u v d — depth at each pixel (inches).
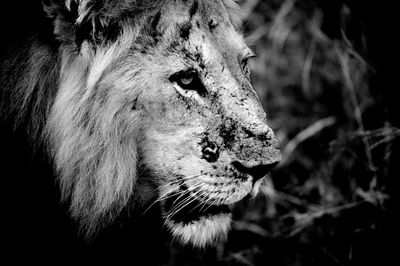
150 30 215.8
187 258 300.2
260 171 222.7
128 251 270.7
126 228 256.1
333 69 369.7
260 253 296.2
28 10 226.1
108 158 220.8
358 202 278.2
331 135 344.2
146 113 217.0
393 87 327.9
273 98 380.8
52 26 215.9
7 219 239.6
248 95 224.8
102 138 218.7
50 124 221.9
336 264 276.5
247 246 308.0
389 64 335.0
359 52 345.1
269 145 220.4
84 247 247.8
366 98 341.1
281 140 362.3
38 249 244.5
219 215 243.4
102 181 223.8
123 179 223.9
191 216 238.8
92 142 219.9
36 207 238.7
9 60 231.0
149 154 222.7
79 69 216.5
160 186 226.1
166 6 215.3
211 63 218.5
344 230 279.9
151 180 229.0
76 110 217.3
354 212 281.3
